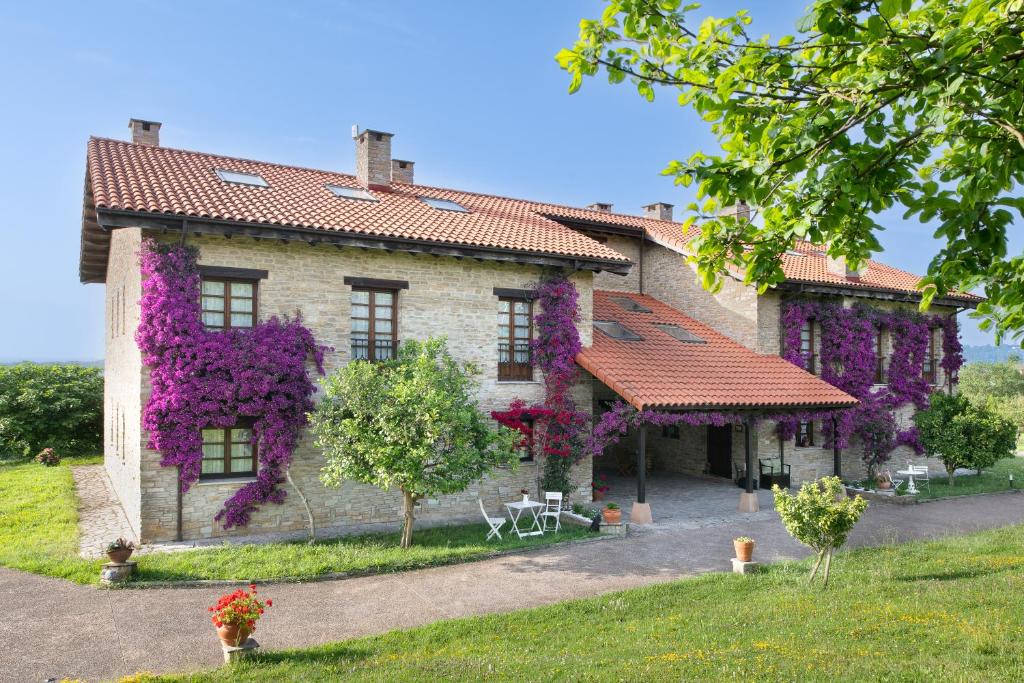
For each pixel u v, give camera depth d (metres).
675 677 6.88
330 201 17.20
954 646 7.56
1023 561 12.00
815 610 9.52
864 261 5.84
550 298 18.25
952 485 22.39
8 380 30.22
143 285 13.62
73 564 12.04
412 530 14.28
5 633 9.33
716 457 22.98
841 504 10.92
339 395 13.66
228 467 14.56
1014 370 54.78
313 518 15.20
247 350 14.22
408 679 7.30
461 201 22.00
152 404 13.44
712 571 12.56
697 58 5.32
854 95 4.79
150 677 7.68
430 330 16.69
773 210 5.29
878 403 23.66
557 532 15.26
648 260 25.73
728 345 22.03
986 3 3.93
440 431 12.84
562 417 17.83
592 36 5.59
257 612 8.67
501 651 8.48
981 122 4.81
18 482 21.11
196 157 18.41
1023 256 4.80
